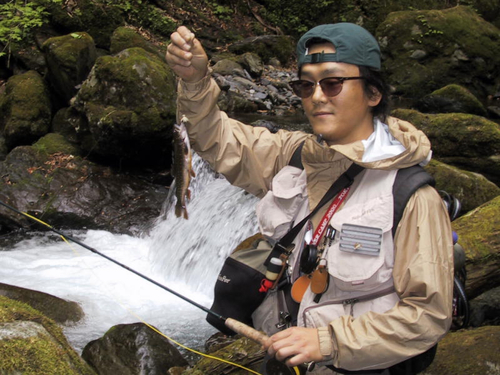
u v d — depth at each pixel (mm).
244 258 2170
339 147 1849
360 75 1888
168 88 7441
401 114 6191
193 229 6332
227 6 13734
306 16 14266
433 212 1756
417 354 1679
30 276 5852
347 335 1675
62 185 7445
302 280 1969
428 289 1646
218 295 2178
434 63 11023
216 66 11258
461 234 3621
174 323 4957
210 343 4406
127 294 5547
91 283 5738
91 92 7590
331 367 1877
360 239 1761
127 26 11289
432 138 5914
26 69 9438
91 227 7141
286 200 2033
